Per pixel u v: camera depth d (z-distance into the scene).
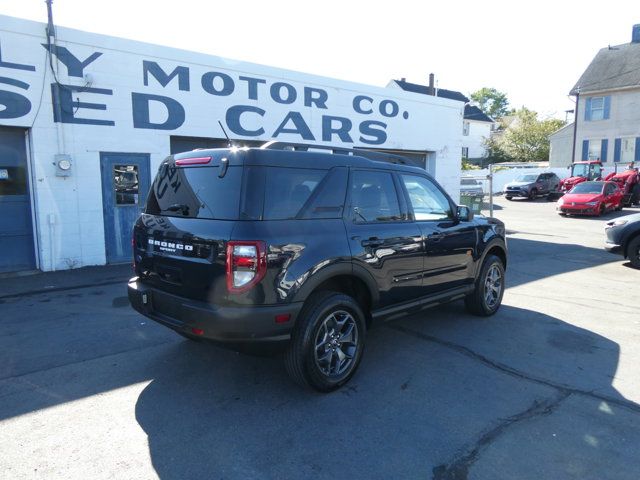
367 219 4.14
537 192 29.50
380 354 4.62
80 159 8.57
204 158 3.74
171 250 3.68
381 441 3.11
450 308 6.27
